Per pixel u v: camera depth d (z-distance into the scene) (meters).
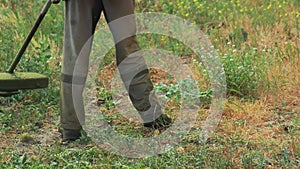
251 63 7.20
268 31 8.71
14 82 5.30
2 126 5.95
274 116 6.25
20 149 5.45
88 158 5.07
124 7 5.41
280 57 7.59
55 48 8.18
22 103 6.60
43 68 7.23
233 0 9.58
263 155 5.21
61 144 5.46
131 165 4.86
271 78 7.02
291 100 6.66
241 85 6.87
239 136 5.62
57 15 9.23
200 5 9.35
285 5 9.52
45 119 6.22
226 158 5.04
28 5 9.56
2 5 9.45
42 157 5.14
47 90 6.77
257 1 9.72
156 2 9.70
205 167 4.90
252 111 6.28
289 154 5.12
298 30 8.72
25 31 8.62
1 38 8.30
